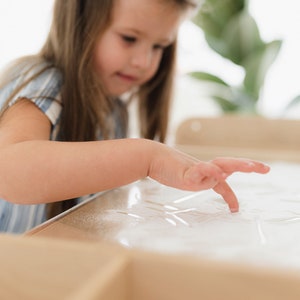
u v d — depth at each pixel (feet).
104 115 2.19
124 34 2.00
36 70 1.87
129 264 0.58
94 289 0.51
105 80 2.16
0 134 1.44
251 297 0.53
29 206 1.90
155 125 2.79
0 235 0.65
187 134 2.97
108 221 0.97
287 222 0.97
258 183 1.50
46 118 1.67
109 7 1.96
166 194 1.31
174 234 0.86
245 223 0.96
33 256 0.60
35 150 1.21
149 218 1.01
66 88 1.96
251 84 4.13
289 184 1.49
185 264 0.56
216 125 2.94
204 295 0.55
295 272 0.54
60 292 0.58
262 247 0.77
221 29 4.21
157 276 0.57
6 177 1.19
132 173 1.16
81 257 0.58
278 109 4.28
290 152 2.39
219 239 0.82
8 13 4.25
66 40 2.04
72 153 1.18
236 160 1.11
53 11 2.15
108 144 1.20
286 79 4.38
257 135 2.87
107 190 1.31
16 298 0.60
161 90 2.75
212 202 1.19
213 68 4.57
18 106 1.64
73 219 0.99
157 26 1.98
